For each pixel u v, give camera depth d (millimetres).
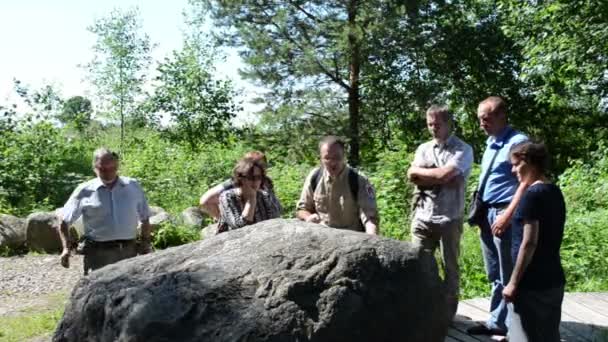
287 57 17828
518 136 4555
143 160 17297
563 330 5230
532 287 3602
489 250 4805
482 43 20500
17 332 6605
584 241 8719
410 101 19500
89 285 3643
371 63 18094
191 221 11508
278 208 4777
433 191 4828
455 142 4828
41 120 15797
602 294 6441
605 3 14102
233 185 4719
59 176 14938
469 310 5766
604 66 14617
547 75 15719
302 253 3570
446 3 19406
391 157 12320
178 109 25828
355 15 17547
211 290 3377
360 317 3398
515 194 4277
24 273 9641
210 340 3211
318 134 18219
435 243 4906
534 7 15406
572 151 21938
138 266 3721
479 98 21484
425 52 19062
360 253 3529
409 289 3568
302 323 3301
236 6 18109
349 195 4570
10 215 11664
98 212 5590
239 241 3795
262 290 3400
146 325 3275
